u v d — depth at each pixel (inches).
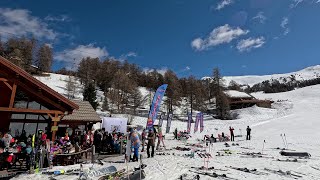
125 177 375.9
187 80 4210.1
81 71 3853.3
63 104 604.7
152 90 4279.0
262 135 1407.5
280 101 3988.7
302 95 4731.8
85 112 979.3
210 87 3949.3
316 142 1042.1
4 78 528.7
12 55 3166.8
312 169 529.0
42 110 572.7
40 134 480.1
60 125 869.8
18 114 639.1
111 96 2871.6
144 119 2421.3
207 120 2721.5
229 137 1374.3
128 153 542.3
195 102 3371.1
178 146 960.3
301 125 1654.8
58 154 482.0
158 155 668.1
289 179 432.5
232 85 5506.9
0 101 607.8
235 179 414.6
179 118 2822.3
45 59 3762.3
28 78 542.3
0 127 602.9
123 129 1008.9
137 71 4960.6
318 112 2241.6
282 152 735.1
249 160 633.6
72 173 418.3
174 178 405.1
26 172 417.4
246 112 3125.0
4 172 422.9
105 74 3880.4
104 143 723.4
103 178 382.3
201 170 476.4
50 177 392.2
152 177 406.3
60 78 3718.0
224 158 661.3
